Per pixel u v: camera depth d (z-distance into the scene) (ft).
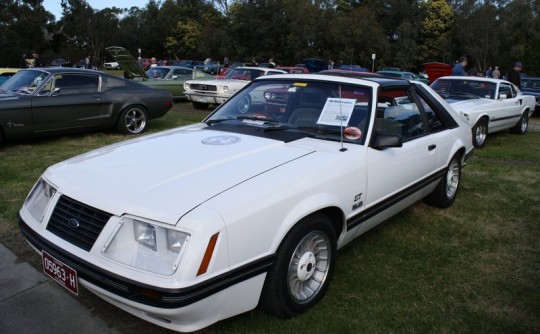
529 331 9.02
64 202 8.29
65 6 193.57
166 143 10.37
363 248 12.62
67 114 25.63
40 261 11.50
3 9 157.99
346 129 10.78
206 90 41.78
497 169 22.27
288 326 8.81
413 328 9.01
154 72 48.96
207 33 161.68
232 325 8.80
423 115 13.85
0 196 16.12
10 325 8.87
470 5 148.25
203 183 8.05
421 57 157.17
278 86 12.53
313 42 143.54
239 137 10.62
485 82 31.30
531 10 143.33
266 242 8.00
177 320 7.13
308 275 9.22
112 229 7.38
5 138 23.71
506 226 14.67
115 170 8.72
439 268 11.61
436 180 14.42
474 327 9.11
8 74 37.73
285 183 8.46
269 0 149.59
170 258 7.02
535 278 11.23
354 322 9.09
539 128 39.01
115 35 202.59
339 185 9.52
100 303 9.70
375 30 131.75
